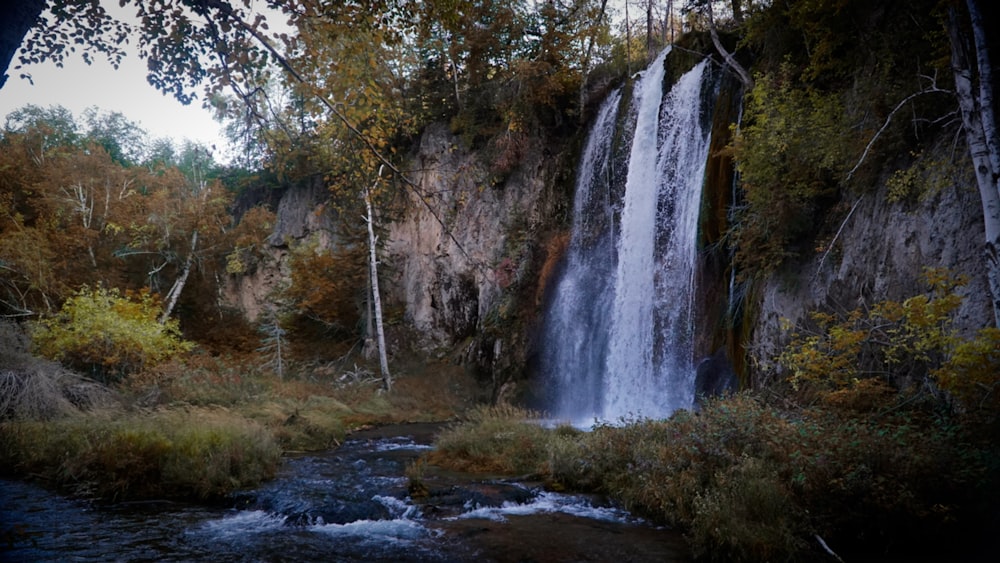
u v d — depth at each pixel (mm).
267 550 6363
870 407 8945
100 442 9984
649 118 21922
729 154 14172
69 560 5969
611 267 23078
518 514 7828
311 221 37156
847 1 11773
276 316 29594
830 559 5875
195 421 11086
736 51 17359
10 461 10500
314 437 14664
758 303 13422
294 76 5887
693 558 6148
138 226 32438
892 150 10773
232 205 43312
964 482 6312
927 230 9500
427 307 30766
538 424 13688
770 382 12062
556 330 24328
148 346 19938
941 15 9055
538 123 28031
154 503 8461
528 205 27625
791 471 6930
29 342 16344
